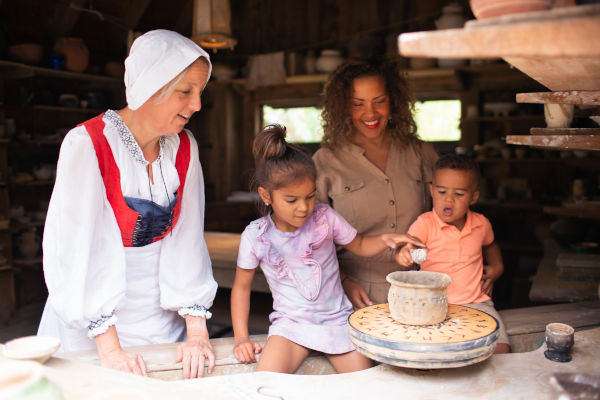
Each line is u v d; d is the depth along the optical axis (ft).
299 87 21.49
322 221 6.12
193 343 5.75
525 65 3.92
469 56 2.86
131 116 5.63
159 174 5.82
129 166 5.56
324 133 7.55
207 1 12.27
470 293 6.91
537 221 18.01
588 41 2.51
